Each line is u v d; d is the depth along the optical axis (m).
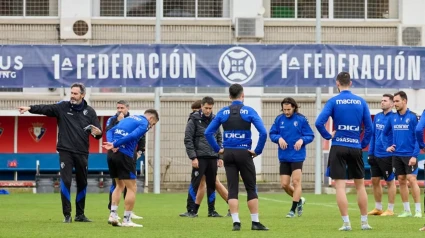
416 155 31.02
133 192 26.20
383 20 58.41
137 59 48.06
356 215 31.98
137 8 57.44
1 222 28.06
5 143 57.59
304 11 58.31
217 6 57.78
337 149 24.19
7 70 47.62
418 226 26.42
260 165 56.97
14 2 56.97
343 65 48.59
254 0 57.44
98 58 47.94
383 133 31.67
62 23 56.56
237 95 24.17
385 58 48.88
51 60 47.78
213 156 31.27
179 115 57.22
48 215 31.78
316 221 28.75
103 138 57.38
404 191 31.33
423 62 49.12
